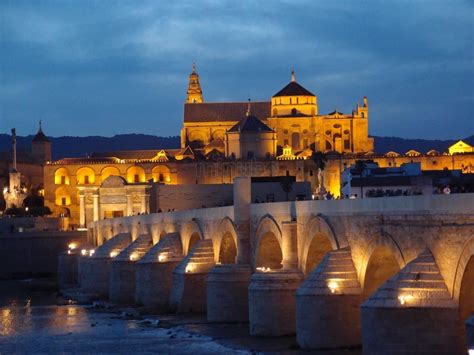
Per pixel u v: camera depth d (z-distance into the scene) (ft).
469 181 440.45
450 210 176.86
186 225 381.60
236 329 284.00
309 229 252.62
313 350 221.46
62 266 541.75
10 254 647.56
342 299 219.41
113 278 423.64
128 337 288.71
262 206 295.48
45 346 281.13
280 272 258.37
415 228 190.39
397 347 181.37
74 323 337.11
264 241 295.28
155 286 377.30
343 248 226.99
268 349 234.99
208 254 343.46
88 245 581.94
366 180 497.05
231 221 316.19
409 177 480.23
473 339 157.48
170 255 382.22
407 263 191.62
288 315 254.88
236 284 298.97
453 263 176.14
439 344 178.50
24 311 393.70
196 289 338.95
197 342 265.75
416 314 179.93
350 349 219.00
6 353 271.49
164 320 321.52
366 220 214.07
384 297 184.14
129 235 492.13
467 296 174.81
